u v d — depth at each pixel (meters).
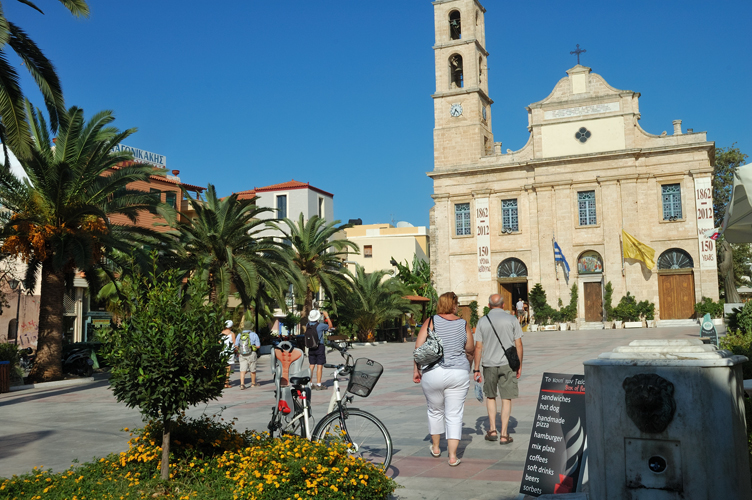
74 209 20.27
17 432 10.79
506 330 8.30
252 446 6.95
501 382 8.29
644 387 4.05
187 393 6.40
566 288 46.31
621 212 45.44
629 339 29.62
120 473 6.79
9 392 18.03
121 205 21.95
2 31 13.66
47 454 8.80
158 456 6.89
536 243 47.34
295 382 7.40
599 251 45.94
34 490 6.37
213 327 6.70
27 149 14.62
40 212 20.12
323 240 35.62
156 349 6.28
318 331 14.71
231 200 26.19
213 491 6.05
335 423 7.02
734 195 8.26
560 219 46.94
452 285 49.72
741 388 4.17
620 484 4.14
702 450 3.92
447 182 50.50
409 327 43.97
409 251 64.94
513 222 48.75
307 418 7.16
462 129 50.44
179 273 6.89
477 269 49.03
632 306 43.28
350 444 6.55
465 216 50.25
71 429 10.87
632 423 4.11
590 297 46.22
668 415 4.00
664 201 44.94
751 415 5.73
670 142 44.75
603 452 4.23
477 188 49.56
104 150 20.66
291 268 27.69
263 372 21.20
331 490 5.55
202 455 6.92
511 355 8.21
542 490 5.90
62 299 20.91
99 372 23.52
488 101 53.22
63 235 19.67
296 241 34.69
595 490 4.30
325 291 35.91
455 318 7.38
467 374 7.24
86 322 31.70
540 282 46.94
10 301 27.20
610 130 46.25
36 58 15.51
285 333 36.62
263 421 10.85
